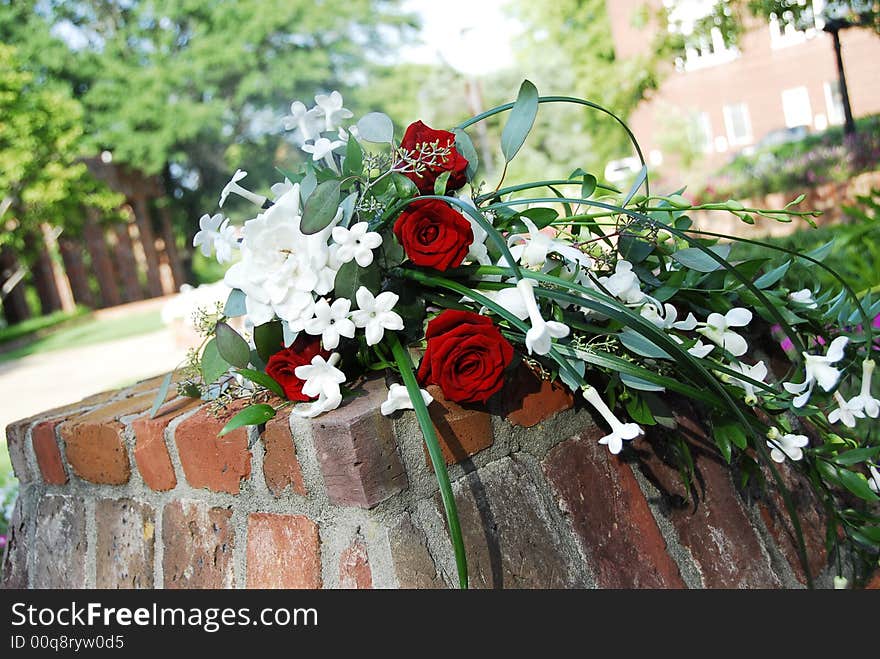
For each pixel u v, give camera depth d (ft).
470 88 37.22
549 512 2.75
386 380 2.74
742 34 19.98
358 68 43.98
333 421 2.46
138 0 42.73
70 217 36.27
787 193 15.71
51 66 41.37
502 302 2.61
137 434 3.26
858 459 3.07
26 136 34.50
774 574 3.07
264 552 2.78
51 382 21.29
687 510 3.03
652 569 2.82
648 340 2.72
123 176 40.70
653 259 3.25
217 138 43.14
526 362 2.81
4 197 34.37
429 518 2.55
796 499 3.35
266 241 2.56
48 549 3.71
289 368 2.65
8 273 36.50
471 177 3.05
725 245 3.35
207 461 2.97
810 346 3.42
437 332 2.56
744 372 2.94
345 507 2.54
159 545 3.18
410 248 2.61
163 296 41.11
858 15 13.70
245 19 42.68
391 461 2.49
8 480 9.32
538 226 3.02
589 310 2.79
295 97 43.50
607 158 30.71
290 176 2.97
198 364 3.19
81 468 3.56
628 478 2.95
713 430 2.99
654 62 22.15
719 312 3.19
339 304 2.52
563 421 2.93
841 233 5.71
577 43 33.30
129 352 23.98
